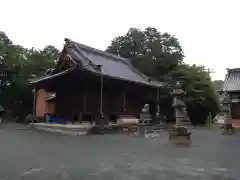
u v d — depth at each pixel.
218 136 18.20
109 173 6.18
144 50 37.91
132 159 8.20
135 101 27.50
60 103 23.84
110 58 29.78
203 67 34.16
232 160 8.17
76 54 24.17
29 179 5.52
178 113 12.90
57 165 7.05
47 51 41.25
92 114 21.69
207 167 7.03
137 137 16.19
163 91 30.17
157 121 25.22
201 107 33.41
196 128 27.56
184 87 31.47
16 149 10.13
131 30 39.62
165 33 37.69
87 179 5.58
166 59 34.25
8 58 35.41
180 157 8.71
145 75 32.44
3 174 5.94
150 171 6.46
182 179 5.70
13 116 34.28
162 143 12.88
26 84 34.22
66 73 21.23
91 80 22.16
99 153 9.41
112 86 24.22
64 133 18.14
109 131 19.47
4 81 35.78
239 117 30.78
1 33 37.47
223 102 21.61
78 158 8.24
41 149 10.23
